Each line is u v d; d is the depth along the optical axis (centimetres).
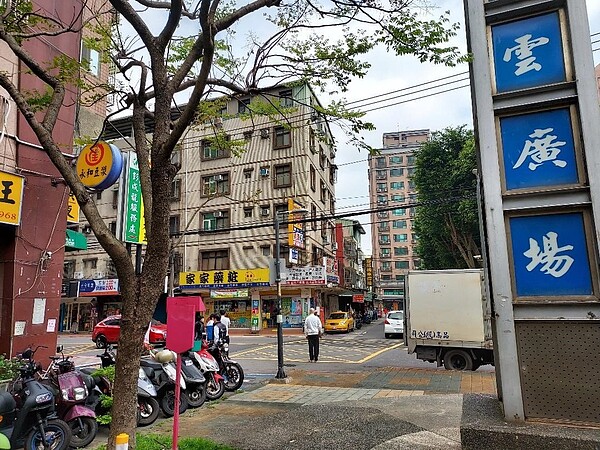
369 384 942
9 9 613
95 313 3288
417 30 489
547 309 389
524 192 407
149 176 486
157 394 700
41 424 526
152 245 428
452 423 562
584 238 389
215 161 3005
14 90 443
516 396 389
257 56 585
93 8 1026
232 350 1792
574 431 355
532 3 435
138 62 548
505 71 436
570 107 411
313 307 2822
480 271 1163
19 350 842
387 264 7244
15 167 874
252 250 2814
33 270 888
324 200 3238
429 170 2686
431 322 1191
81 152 872
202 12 438
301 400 782
